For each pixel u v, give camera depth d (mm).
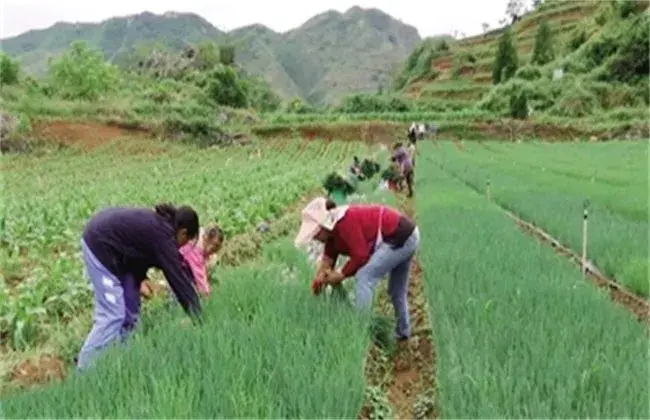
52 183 32250
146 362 5879
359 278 7625
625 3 92312
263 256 12586
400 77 162875
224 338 6316
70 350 8000
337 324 6836
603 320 7102
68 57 66812
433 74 144625
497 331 6617
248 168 36344
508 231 13242
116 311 7000
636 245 11906
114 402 5273
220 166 40531
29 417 5121
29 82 66500
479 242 11773
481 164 36562
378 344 7895
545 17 143750
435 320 7613
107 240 6953
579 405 5184
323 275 7715
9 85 63500
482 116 76000
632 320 7270
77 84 65438
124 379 5586
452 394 5348
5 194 26188
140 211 7078
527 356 5895
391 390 6977
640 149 50594
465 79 130875
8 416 5141
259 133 66625
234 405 5051
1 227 15344
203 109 66500
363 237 7414
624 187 23094
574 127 70062
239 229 15938
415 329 8594
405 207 21516
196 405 5129
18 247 14320
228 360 5793
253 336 6438
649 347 6371
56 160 44844
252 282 8430
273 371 5625
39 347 8172
